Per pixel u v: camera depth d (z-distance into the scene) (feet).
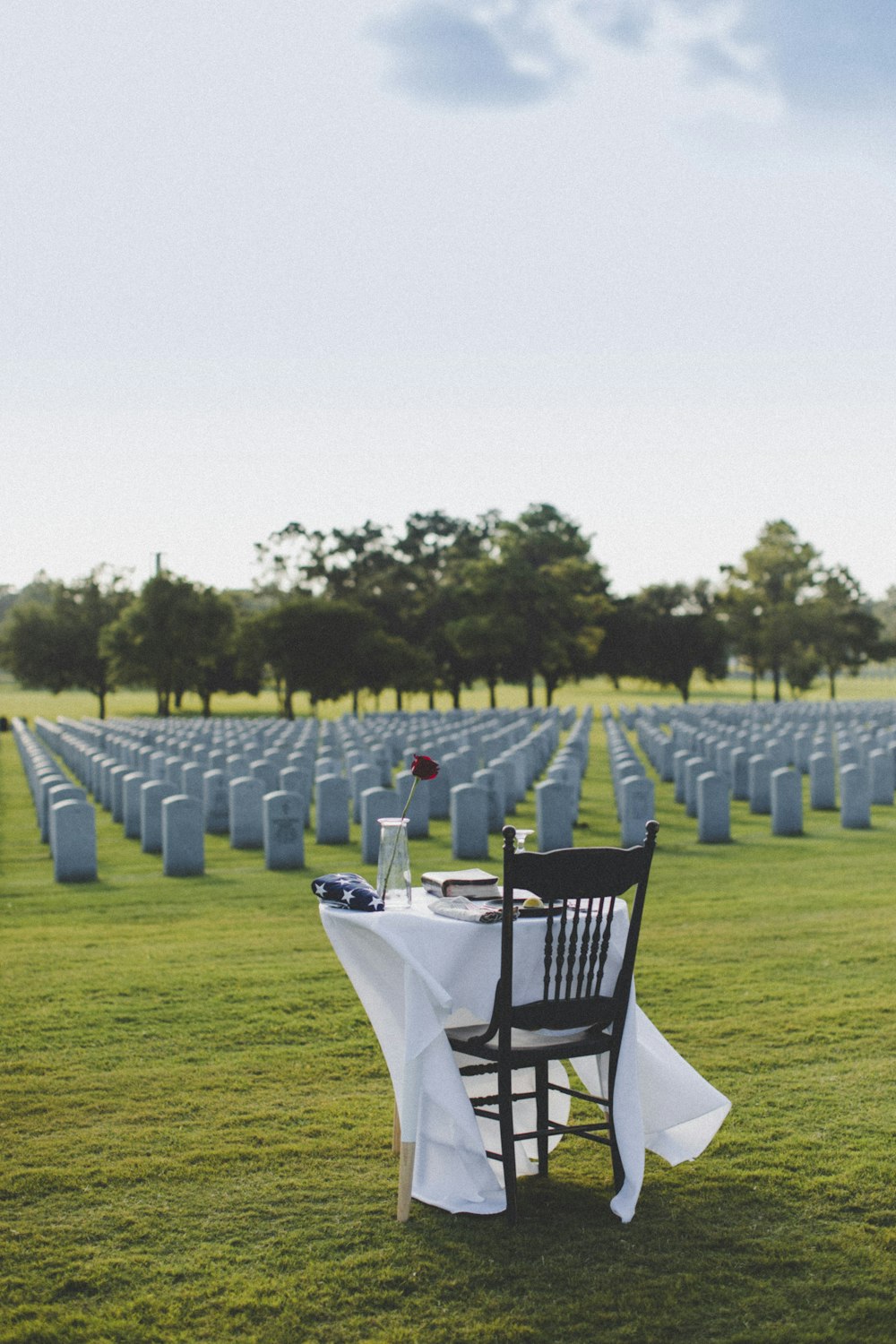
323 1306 13.14
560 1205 15.98
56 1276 13.88
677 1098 16.83
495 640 210.38
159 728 131.44
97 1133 18.45
